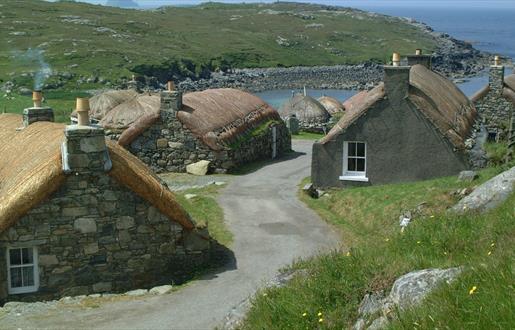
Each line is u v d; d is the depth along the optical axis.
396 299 9.64
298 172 35.16
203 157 34.94
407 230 14.45
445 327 7.64
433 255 12.27
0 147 23.95
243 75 134.12
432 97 29.28
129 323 15.87
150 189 18.92
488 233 12.38
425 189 23.98
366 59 162.75
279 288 12.59
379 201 24.62
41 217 18.27
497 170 23.50
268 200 28.30
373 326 9.52
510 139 29.08
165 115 34.81
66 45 123.25
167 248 19.64
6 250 18.11
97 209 18.72
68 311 16.94
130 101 38.31
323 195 28.48
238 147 36.09
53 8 168.75
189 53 137.62
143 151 35.12
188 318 16.08
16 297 18.30
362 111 28.00
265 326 11.13
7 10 154.25
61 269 18.64
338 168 28.80
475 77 135.38
